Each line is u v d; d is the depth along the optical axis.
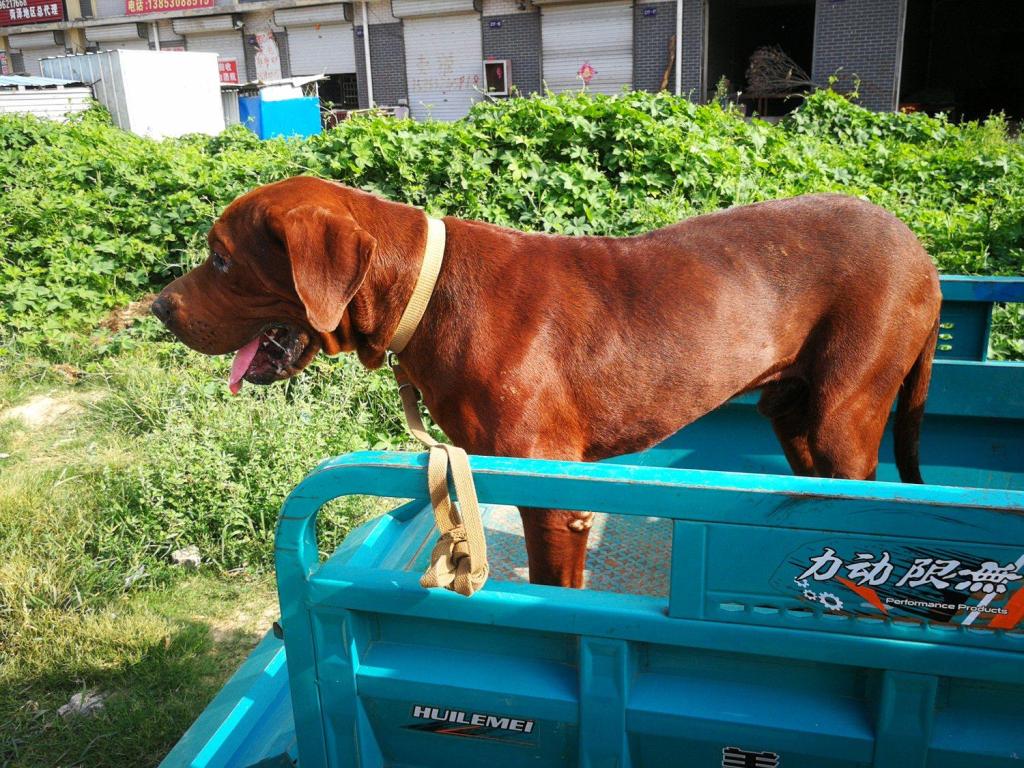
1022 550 1.34
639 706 1.64
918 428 2.63
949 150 11.01
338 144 8.16
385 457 1.67
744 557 1.49
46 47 32.34
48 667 3.66
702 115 9.28
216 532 4.57
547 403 2.22
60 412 6.28
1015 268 7.26
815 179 8.98
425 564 2.23
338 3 25.72
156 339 7.12
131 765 3.21
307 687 1.82
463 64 24.84
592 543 2.70
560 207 7.36
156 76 17.47
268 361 2.44
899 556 1.40
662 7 22.03
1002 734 1.50
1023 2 26.09
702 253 2.32
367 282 2.23
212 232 2.31
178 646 3.83
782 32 27.34
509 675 1.71
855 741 1.54
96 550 4.50
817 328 2.37
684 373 2.26
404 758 1.89
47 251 7.76
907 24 25.00
